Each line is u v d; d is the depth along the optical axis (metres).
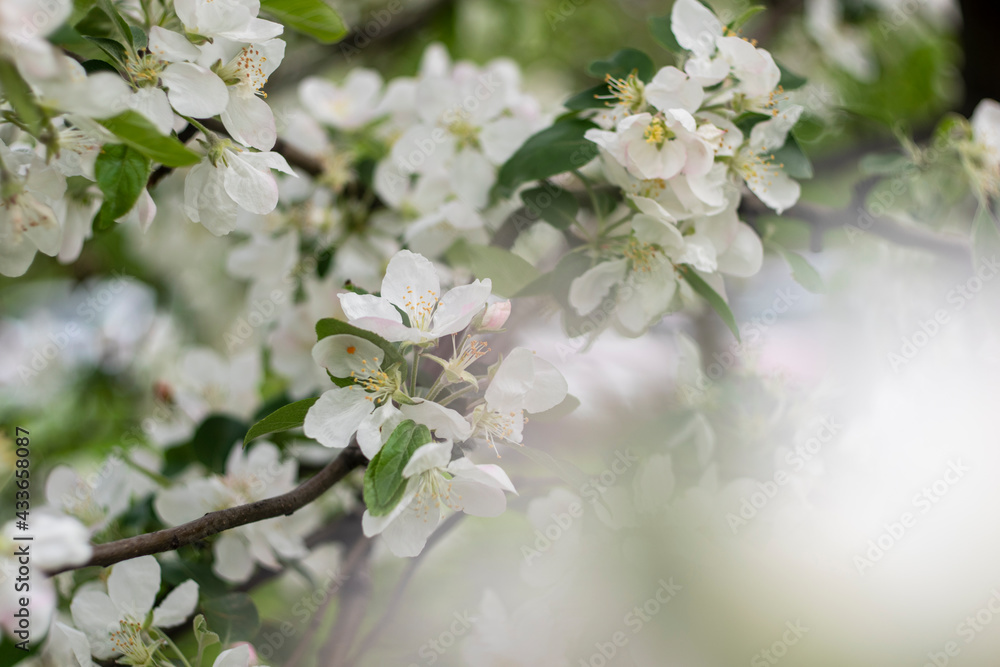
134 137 0.73
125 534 0.86
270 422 0.74
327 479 0.74
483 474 0.73
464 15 1.49
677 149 0.79
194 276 1.48
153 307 1.44
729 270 0.82
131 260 1.43
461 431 0.73
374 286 0.97
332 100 1.02
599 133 0.79
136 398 1.31
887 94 1.52
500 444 0.77
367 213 1.00
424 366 0.79
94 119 0.73
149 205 0.78
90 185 0.79
